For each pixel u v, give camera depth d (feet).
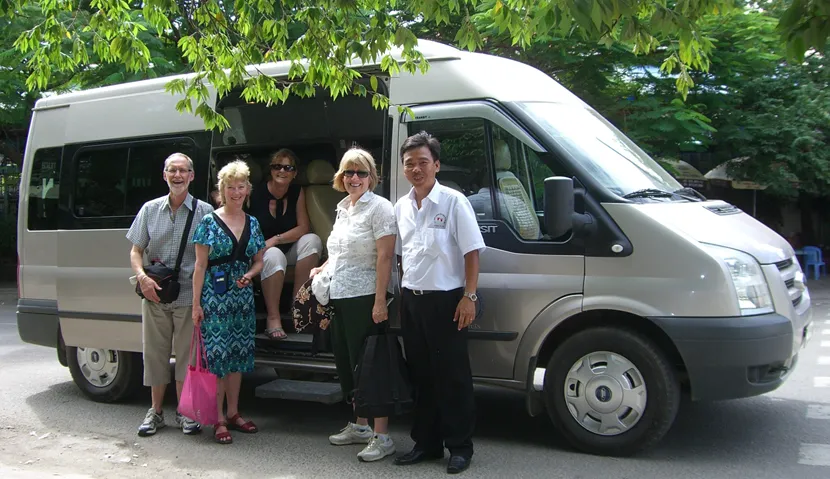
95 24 18.97
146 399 22.67
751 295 15.33
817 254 61.41
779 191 52.31
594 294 15.89
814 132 49.67
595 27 13.62
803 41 11.35
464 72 17.79
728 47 43.93
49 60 19.53
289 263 21.26
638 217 15.71
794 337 15.89
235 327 17.88
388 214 16.01
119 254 21.30
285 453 17.12
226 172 17.89
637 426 15.79
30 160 23.72
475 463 16.01
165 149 21.44
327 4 17.92
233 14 23.67
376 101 17.79
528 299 16.40
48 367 27.61
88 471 16.17
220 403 18.20
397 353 15.76
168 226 18.56
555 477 15.05
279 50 19.06
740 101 48.57
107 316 21.42
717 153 52.03
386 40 16.90
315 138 22.54
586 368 16.22
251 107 22.09
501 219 16.90
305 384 18.58
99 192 22.17
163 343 18.85
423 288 15.20
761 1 44.45
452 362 15.31
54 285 22.81
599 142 17.93
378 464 16.20
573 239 16.15
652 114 39.93
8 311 48.55
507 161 17.01
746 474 15.03
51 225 23.06
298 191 21.59
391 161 18.15
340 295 16.24
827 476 14.89
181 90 19.53
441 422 15.69
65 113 23.16
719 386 15.15
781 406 20.16
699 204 17.51
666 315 15.31
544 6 14.47
